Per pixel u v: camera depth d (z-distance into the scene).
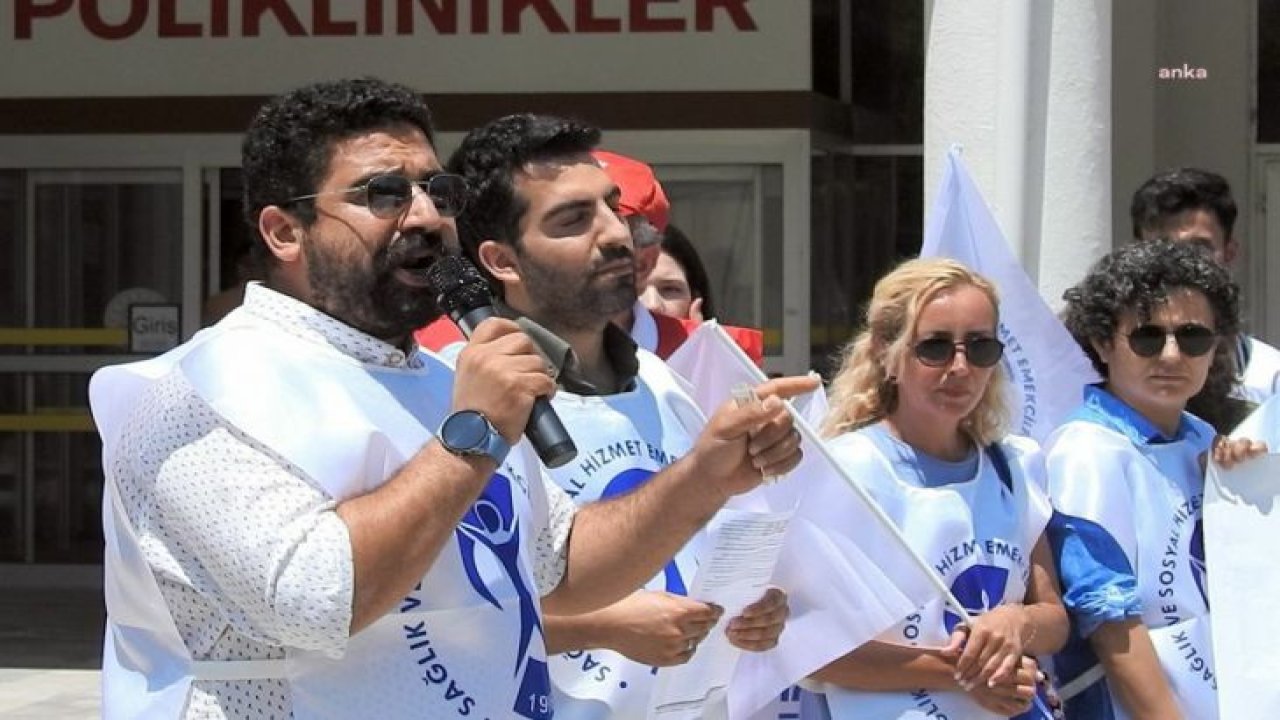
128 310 12.79
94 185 12.72
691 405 4.23
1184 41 11.34
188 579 2.85
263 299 3.10
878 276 12.68
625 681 3.98
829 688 4.29
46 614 11.91
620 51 12.16
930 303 4.34
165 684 2.94
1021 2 6.62
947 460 4.43
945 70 6.82
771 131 12.14
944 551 4.29
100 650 10.66
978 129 6.76
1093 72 6.62
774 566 3.92
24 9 12.50
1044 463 4.59
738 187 12.27
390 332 3.10
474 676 3.01
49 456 12.97
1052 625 4.41
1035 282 6.60
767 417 3.32
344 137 3.06
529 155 4.10
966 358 4.33
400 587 2.78
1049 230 6.61
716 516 3.71
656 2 12.11
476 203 4.13
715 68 12.16
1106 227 6.65
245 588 2.78
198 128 12.47
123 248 12.77
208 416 2.88
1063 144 6.62
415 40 12.23
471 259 4.21
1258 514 4.58
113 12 12.48
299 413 2.93
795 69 12.12
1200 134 11.38
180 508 2.83
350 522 2.78
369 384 3.06
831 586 4.08
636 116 12.16
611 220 4.12
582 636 3.77
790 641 4.16
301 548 2.75
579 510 3.50
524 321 3.46
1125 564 4.58
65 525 13.00
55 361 12.90
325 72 12.31
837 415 4.52
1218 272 4.79
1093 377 5.04
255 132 3.14
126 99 12.50
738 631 3.97
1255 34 11.70
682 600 3.79
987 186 6.73
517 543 3.19
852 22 12.68
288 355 3.01
